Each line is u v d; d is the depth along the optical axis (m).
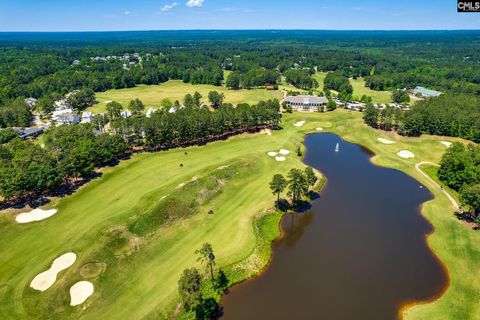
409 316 46.97
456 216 70.31
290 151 104.75
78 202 69.50
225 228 63.88
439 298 50.16
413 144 113.12
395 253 60.47
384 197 80.50
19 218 63.12
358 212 73.94
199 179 77.06
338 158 104.25
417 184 87.56
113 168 85.69
